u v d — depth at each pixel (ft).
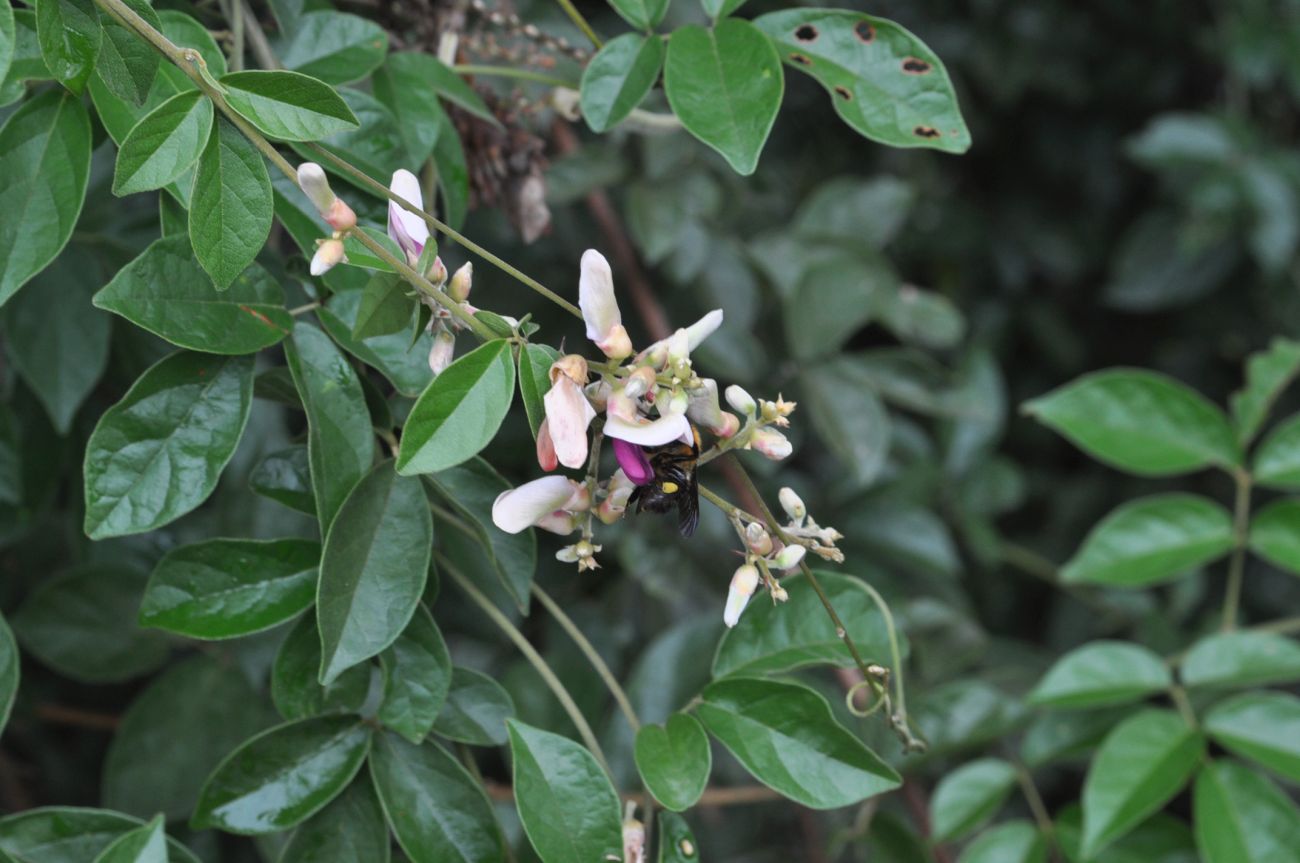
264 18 2.13
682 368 1.87
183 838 2.27
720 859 2.76
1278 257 3.93
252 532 2.30
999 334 4.39
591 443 1.98
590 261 1.85
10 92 1.88
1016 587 3.96
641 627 2.62
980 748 2.89
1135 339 4.50
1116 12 4.12
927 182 4.17
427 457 1.79
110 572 2.26
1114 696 2.43
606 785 1.94
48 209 1.89
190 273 1.89
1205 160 3.96
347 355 1.99
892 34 2.02
